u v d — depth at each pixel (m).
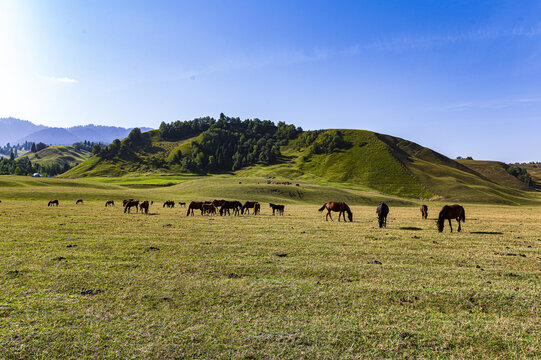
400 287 11.34
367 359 7.11
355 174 192.38
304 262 14.52
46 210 39.66
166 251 16.52
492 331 8.34
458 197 147.38
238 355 7.20
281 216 39.94
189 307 9.73
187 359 7.05
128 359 7.02
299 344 7.70
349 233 23.41
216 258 15.23
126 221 29.48
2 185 92.19
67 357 7.05
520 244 19.72
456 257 15.80
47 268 13.12
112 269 13.27
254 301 10.16
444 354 7.33
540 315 9.30
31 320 8.62
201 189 110.31
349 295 10.65
